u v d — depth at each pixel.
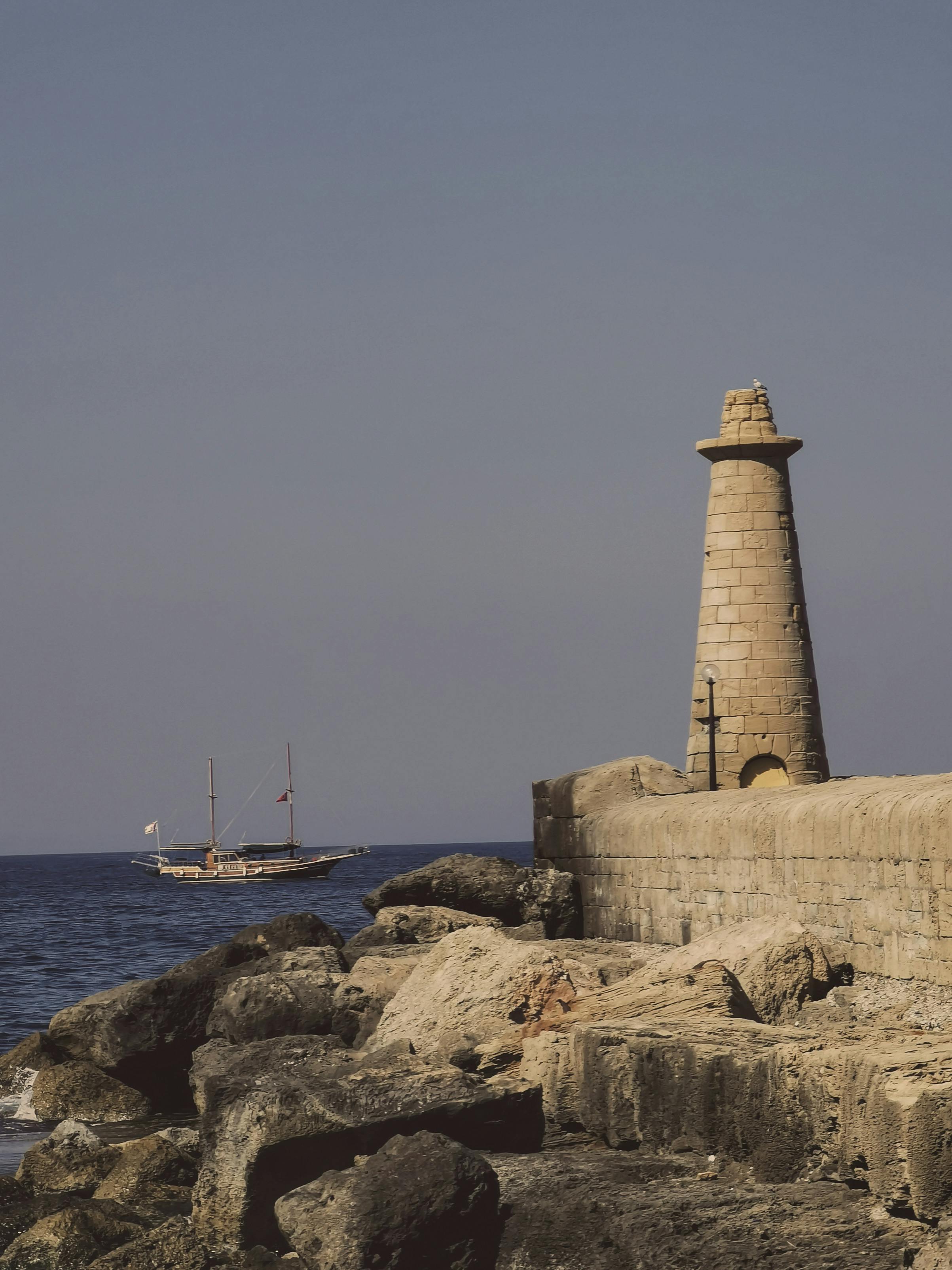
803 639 43.62
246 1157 22.00
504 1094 21.83
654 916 37.66
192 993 35.81
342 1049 25.78
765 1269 16.52
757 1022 23.20
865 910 27.59
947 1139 16.17
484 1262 18.92
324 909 127.25
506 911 42.44
